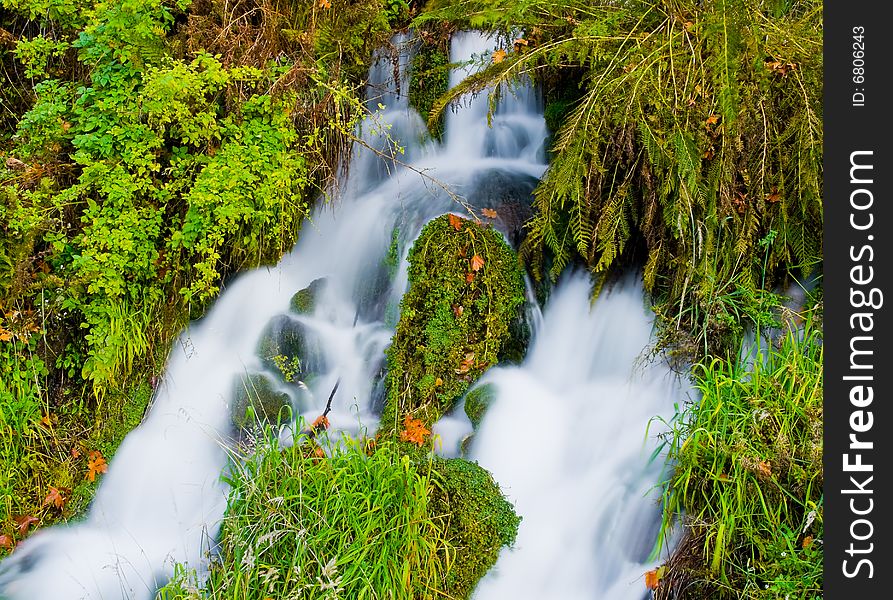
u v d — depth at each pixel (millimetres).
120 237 3961
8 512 3746
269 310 4430
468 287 4012
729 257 3768
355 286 4520
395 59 5090
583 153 3822
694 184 3557
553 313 4234
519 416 3902
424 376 3951
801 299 3795
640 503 3443
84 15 4277
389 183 4953
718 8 3846
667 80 3832
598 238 3977
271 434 3713
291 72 4301
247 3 4645
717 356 3723
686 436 3434
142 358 4172
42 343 4062
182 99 4078
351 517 3232
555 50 4188
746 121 3691
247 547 3186
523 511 3627
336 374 4242
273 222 4363
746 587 2963
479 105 5207
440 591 3217
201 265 4066
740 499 3098
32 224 3934
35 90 4348
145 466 3932
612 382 4000
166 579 3473
